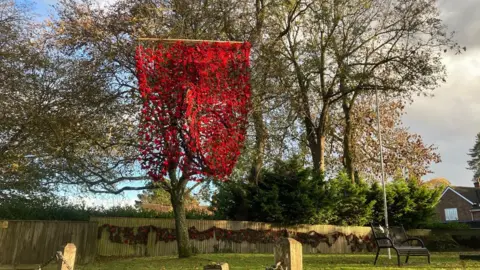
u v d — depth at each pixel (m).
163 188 14.88
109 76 14.33
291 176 19.89
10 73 13.22
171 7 14.37
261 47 16.14
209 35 14.32
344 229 20.58
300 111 20.16
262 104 15.85
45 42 13.84
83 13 13.70
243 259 13.30
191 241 17.47
